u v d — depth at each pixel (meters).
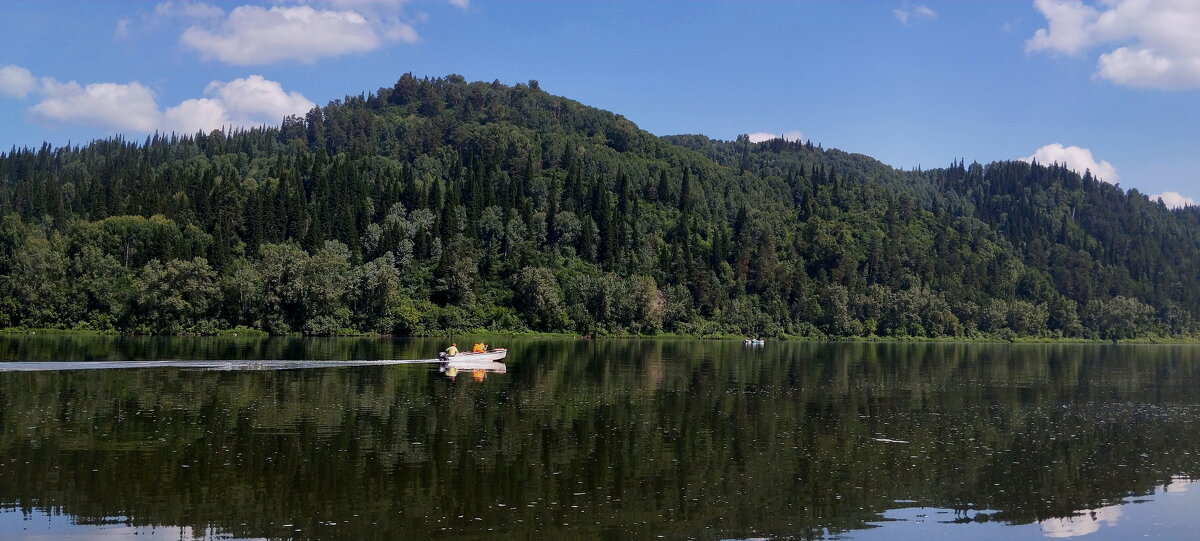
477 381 74.44
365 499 33.53
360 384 69.19
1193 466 42.41
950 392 73.25
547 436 46.56
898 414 57.91
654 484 36.78
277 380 70.75
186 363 84.00
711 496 35.19
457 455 41.22
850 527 31.92
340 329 160.88
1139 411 61.75
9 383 65.12
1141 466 42.34
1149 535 31.94
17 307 144.00
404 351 115.75
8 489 34.12
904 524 32.53
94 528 29.83
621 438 46.53
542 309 187.50
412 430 47.50
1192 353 173.00
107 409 52.72
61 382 66.25
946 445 46.62
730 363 106.88
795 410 58.94
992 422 55.12
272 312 156.12
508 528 30.58
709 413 56.50
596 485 36.34
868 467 40.91
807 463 41.44
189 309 148.00
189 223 185.62
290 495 33.91
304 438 44.53
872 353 144.75
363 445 43.06
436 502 33.34
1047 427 53.41
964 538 31.20
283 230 198.50
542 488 35.66
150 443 42.56
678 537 30.16
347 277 166.25
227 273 160.38
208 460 39.12
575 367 94.31
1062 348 194.12
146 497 33.34
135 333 147.50
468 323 179.38
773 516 32.88
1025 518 33.62
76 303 148.38
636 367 96.31
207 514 31.42
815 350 153.38
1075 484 38.69
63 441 42.78
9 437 43.50
